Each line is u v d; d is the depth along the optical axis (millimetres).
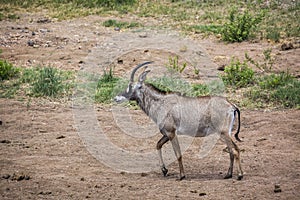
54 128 28531
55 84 34250
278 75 36250
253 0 55812
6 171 23031
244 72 34906
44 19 51188
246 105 31469
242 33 45125
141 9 54844
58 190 21109
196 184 21656
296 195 20266
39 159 24484
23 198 20453
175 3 56750
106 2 56125
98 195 20625
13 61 40125
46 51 42688
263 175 22453
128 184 21766
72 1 56969
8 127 28625
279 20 50000
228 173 22266
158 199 20125
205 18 51500
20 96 33312
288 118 29250
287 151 25141
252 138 26953
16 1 56250
